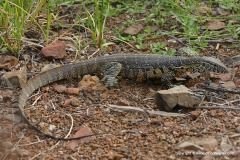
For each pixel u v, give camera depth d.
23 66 14.68
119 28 16.91
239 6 17.38
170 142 11.16
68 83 14.03
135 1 18.30
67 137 11.48
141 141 11.27
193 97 12.51
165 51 15.65
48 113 12.45
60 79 14.00
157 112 12.48
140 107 12.78
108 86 13.72
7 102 12.91
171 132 11.59
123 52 15.67
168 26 17.06
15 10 15.04
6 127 11.80
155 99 12.68
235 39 16.23
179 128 11.74
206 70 14.09
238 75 14.42
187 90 12.65
